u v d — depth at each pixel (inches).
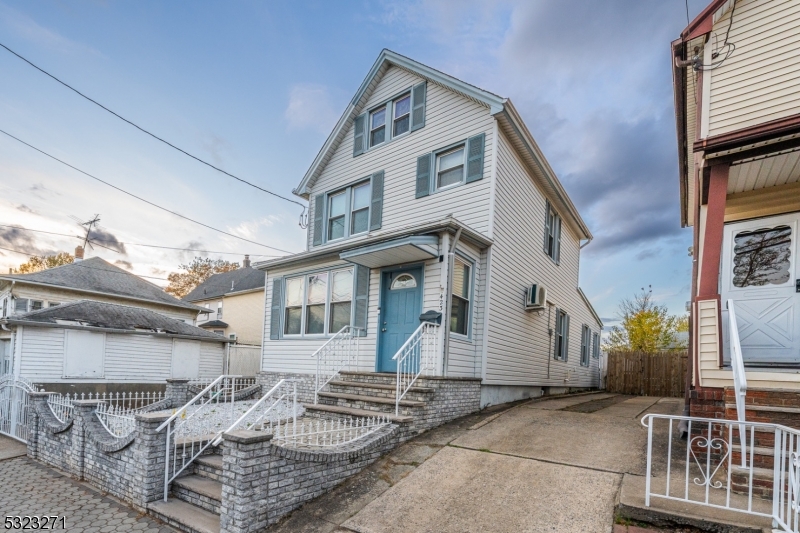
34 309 604.7
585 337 633.0
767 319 227.6
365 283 356.8
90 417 242.7
